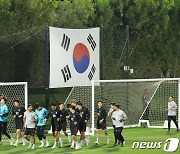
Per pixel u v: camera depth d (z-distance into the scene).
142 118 94.25
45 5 102.00
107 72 103.19
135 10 116.44
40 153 63.31
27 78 97.31
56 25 105.00
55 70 82.88
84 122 68.06
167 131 85.50
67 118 66.88
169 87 106.62
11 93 96.44
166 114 100.19
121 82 93.00
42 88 101.19
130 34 118.69
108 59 103.44
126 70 94.94
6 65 95.75
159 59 123.00
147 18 116.81
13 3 98.94
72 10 107.56
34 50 97.19
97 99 92.94
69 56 84.62
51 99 102.06
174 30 123.81
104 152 63.88
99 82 89.19
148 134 81.44
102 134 81.75
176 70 127.00
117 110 68.06
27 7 99.81
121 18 118.31
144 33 118.88
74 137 66.69
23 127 77.12
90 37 88.00
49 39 82.44
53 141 73.50
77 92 92.69
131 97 93.38
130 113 93.19
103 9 114.81
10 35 95.50
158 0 117.31
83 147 67.88
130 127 91.81
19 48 96.19
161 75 125.38
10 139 69.94
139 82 93.12
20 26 98.38
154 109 100.44
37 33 96.88
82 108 68.19
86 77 87.19
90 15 113.25
